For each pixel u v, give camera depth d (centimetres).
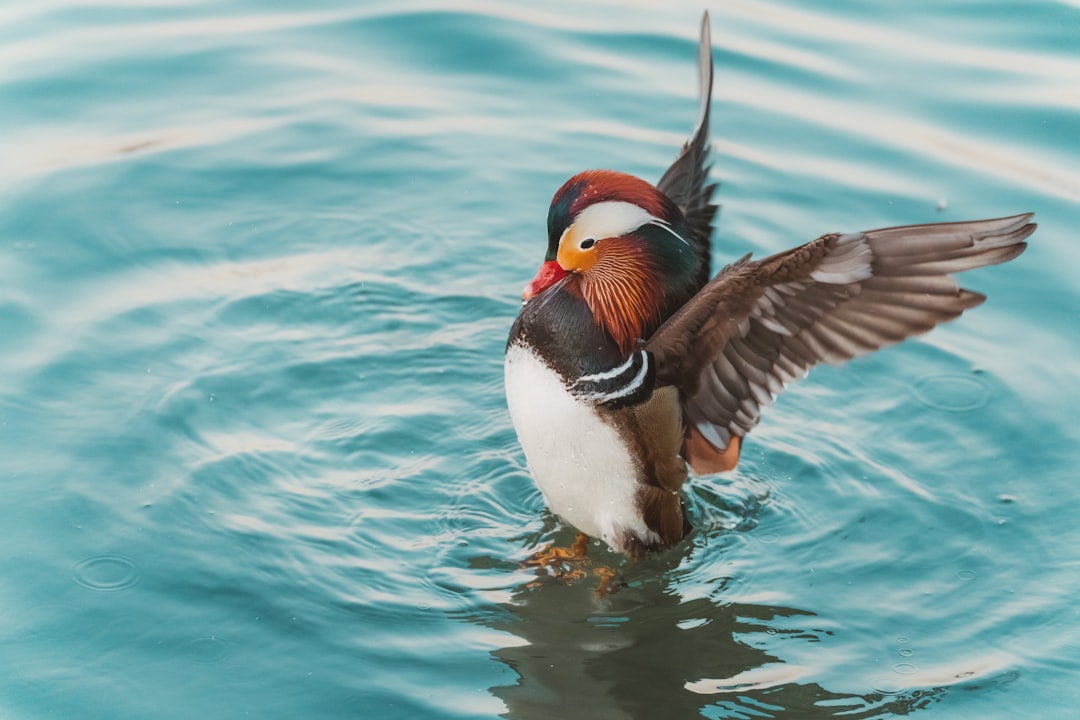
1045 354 1291
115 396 1195
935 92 1648
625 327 970
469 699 901
